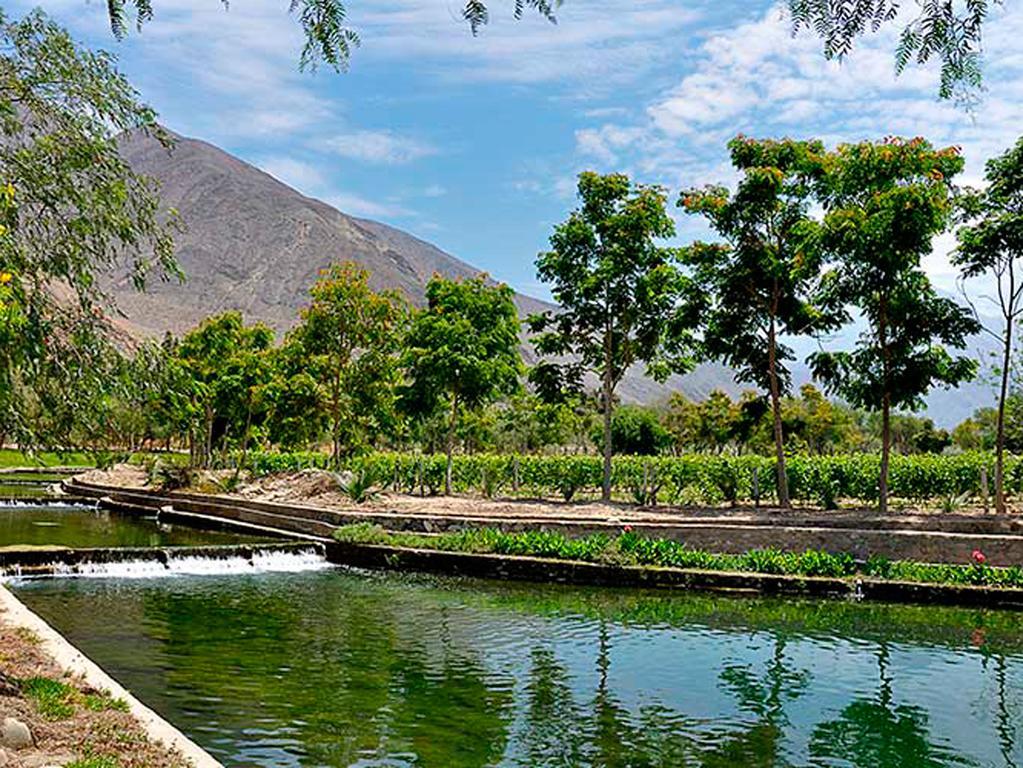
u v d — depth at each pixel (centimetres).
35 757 558
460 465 3003
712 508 2302
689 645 1253
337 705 943
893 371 2117
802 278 2250
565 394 2659
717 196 2336
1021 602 1514
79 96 1097
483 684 1040
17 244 956
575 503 2436
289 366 3472
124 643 1212
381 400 3184
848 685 1055
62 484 4047
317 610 1477
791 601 1591
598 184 2555
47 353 941
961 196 2081
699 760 803
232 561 1930
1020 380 2369
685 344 2528
